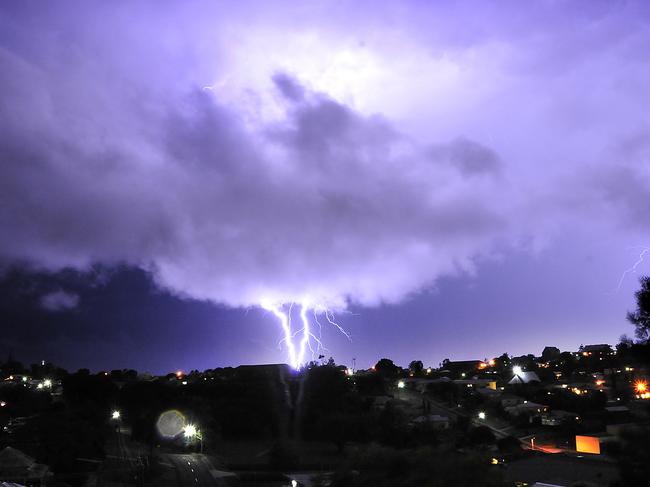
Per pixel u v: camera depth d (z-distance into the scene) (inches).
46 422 2755.9
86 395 3986.2
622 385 3833.7
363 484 1050.7
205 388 3959.2
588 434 2728.8
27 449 2333.9
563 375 5295.3
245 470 2409.0
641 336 1439.5
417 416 3235.7
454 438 2711.6
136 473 2258.9
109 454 2655.0
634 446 930.1
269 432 3240.7
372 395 4252.0
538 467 1804.9
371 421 2893.7
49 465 2235.5
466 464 981.8
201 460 2605.8
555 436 2908.5
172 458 2642.7
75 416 3157.0
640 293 1432.1
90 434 2650.1
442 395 4355.3
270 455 2532.0
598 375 4726.9
